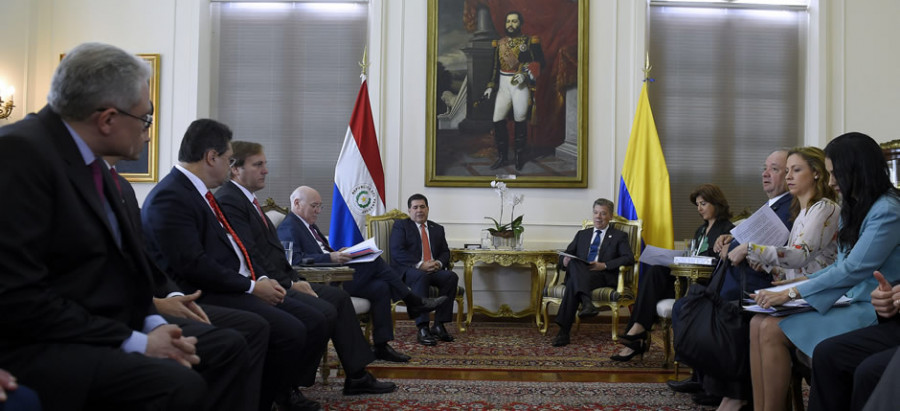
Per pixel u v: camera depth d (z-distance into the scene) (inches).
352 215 219.5
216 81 245.1
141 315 65.9
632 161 223.6
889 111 236.2
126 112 61.8
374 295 150.9
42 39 236.4
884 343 76.8
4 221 51.9
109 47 62.2
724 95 244.1
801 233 99.8
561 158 234.4
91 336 56.6
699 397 118.4
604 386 131.3
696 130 243.4
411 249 199.2
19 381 53.1
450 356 163.8
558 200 234.1
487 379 137.6
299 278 120.0
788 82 245.1
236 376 74.1
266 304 94.7
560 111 235.0
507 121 235.6
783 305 90.1
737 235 107.7
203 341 71.5
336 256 137.9
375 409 111.7
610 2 236.8
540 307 207.5
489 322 228.7
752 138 243.8
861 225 87.5
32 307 52.6
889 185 87.4
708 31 244.8
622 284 190.4
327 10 245.9
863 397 71.5
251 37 246.1
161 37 237.3
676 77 243.6
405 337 194.7
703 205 165.8
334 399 118.2
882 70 237.0
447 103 235.6
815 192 103.7
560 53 235.8
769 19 245.6
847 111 236.5
